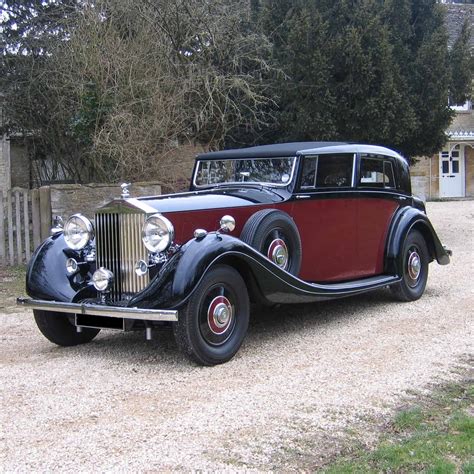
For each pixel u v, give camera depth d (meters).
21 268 10.16
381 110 11.27
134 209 5.25
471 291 8.24
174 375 4.95
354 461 3.48
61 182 13.48
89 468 3.38
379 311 7.18
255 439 3.75
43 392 4.59
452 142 25.00
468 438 3.75
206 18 11.30
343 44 11.25
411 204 7.93
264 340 6.00
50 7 13.02
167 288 4.88
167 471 3.35
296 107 11.56
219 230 5.43
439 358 5.38
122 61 10.88
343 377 4.88
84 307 5.18
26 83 12.90
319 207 6.51
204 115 11.19
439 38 12.01
